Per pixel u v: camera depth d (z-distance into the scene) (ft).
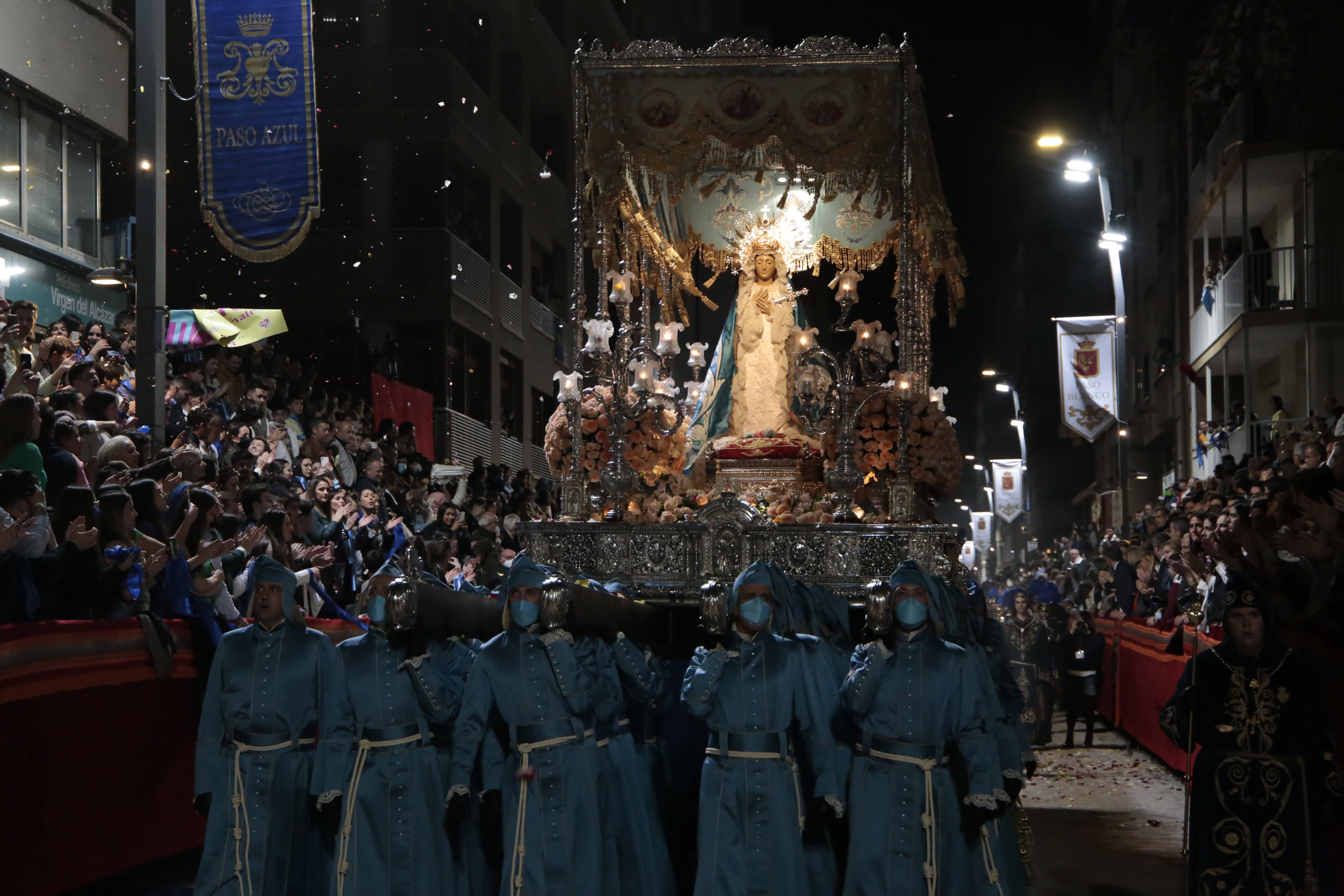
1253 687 21.56
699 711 21.03
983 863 21.07
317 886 21.71
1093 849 30.37
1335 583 24.31
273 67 35.78
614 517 27.99
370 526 38.52
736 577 26.63
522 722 20.85
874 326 30.48
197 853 27.63
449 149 83.71
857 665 21.12
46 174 55.98
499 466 66.85
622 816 22.21
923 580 20.99
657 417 29.96
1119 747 51.85
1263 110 71.05
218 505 28.66
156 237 34.78
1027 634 50.88
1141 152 120.88
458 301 83.66
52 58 55.47
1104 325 89.45
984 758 20.40
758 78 28.99
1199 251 93.15
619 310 30.96
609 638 22.72
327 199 82.84
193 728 26.45
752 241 32.71
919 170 29.94
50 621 21.90
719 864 20.70
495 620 24.34
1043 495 193.26
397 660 21.11
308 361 81.97
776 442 30.07
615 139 29.27
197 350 53.47
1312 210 71.41
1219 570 33.78
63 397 29.63
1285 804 21.20
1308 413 70.79
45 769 21.16
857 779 21.09
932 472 29.55
